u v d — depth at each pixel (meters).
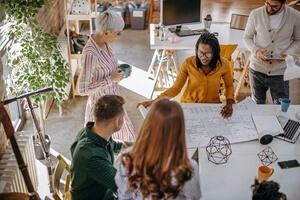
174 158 1.49
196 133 2.51
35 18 3.29
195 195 1.69
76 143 2.16
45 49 3.36
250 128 2.57
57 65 3.45
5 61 3.24
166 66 4.68
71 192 2.19
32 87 3.25
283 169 2.22
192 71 2.87
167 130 1.48
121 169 1.70
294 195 2.03
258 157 2.32
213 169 2.22
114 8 6.27
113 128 2.09
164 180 1.51
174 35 4.39
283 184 2.10
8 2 3.11
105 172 1.99
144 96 4.67
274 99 3.70
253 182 2.12
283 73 3.61
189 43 4.22
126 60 5.48
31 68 3.26
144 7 6.35
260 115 2.71
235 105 2.83
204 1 7.68
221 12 7.24
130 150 1.63
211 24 4.67
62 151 3.81
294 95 4.68
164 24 4.42
